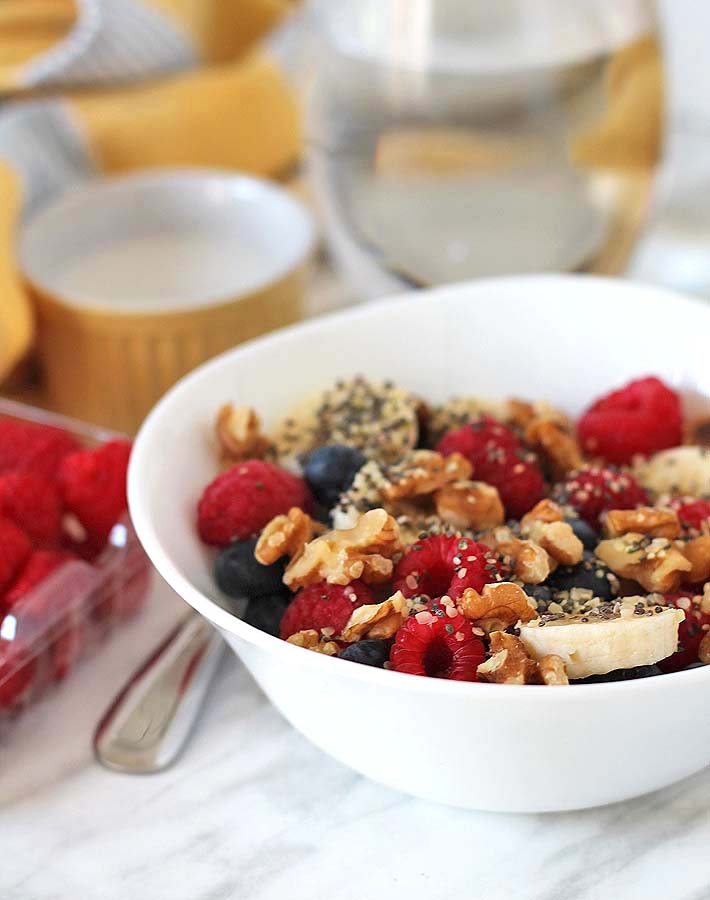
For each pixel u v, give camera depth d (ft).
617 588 1.22
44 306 1.60
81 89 1.89
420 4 1.55
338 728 1.15
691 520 1.26
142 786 1.25
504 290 1.42
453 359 1.44
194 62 1.96
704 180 1.95
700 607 1.20
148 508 1.22
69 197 1.72
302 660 1.09
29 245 1.66
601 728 1.09
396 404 1.37
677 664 1.19
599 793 1.16
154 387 1.62
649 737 1.10
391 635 1.16
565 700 1.06
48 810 1.24
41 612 1.28
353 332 1.41
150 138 1.83
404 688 1.07
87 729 1.30
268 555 1.22
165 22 1.92
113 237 1.75
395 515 1.28
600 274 1.69
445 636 1.14
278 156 1.92
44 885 1.19
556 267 1.65
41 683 1.30
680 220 1.88
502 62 1.57
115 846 1.21
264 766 1.26
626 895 1.16
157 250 1.75
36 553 1.32
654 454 1.37
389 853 1.19
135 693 1.30
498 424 1.34
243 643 1.13
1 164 1.70
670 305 1.39
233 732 1.29
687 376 1.39
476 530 1.27
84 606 1.31
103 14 1.88
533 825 1.20
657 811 1.21
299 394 1.39
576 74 1.58
